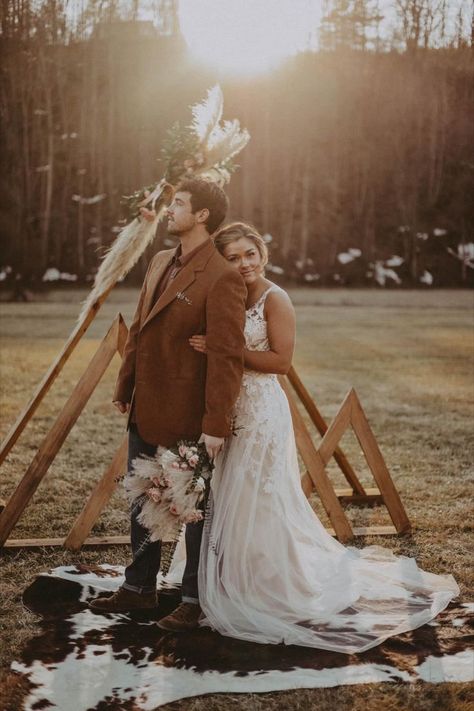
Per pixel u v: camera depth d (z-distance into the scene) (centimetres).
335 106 3306
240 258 295
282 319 293
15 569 338
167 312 279
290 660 255
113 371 994
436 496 452
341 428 386
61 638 270
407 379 932
